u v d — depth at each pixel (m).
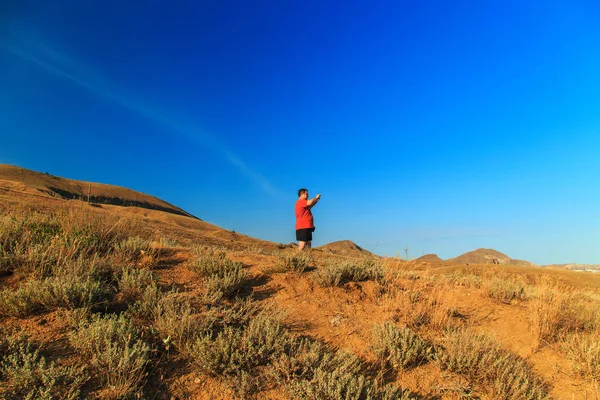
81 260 5.23
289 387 3.64
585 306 6.57
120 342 3.71
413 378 4.23
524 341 5.31
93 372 3.41
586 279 14.99
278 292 5.84
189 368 3.78
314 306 5.54
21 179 76.44
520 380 4.26
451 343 4.72
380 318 5.39
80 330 3.79
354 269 6.77
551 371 4.70
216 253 7.13
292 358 3.94
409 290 6.27
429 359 4.51
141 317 4.48
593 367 4.55
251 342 4.02
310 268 7.11
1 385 3.04
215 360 3.72
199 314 4.62
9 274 4.98
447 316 5.62
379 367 4.32
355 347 4.64
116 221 7.68
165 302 4.59
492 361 4.43
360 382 3.62
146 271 5.41
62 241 5.82
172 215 43.22
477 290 7.12
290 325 4.93
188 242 17.23
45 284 4.38
